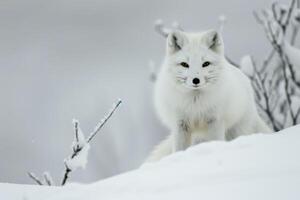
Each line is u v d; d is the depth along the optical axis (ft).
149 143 92.38
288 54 64.34
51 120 142.10
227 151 28.63
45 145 123.44
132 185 26.45
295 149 27.43
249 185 24.08
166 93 45.91
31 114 150.92
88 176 78.95
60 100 170.60
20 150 118.52
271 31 66.28
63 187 30.48
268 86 66.69
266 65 69.21
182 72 43.78
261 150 27.91
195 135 48.32
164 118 47.93
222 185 24.50
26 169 110.73
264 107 64.49
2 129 131.64
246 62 65.00
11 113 150.41
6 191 30.35
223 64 45.01
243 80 50.42
